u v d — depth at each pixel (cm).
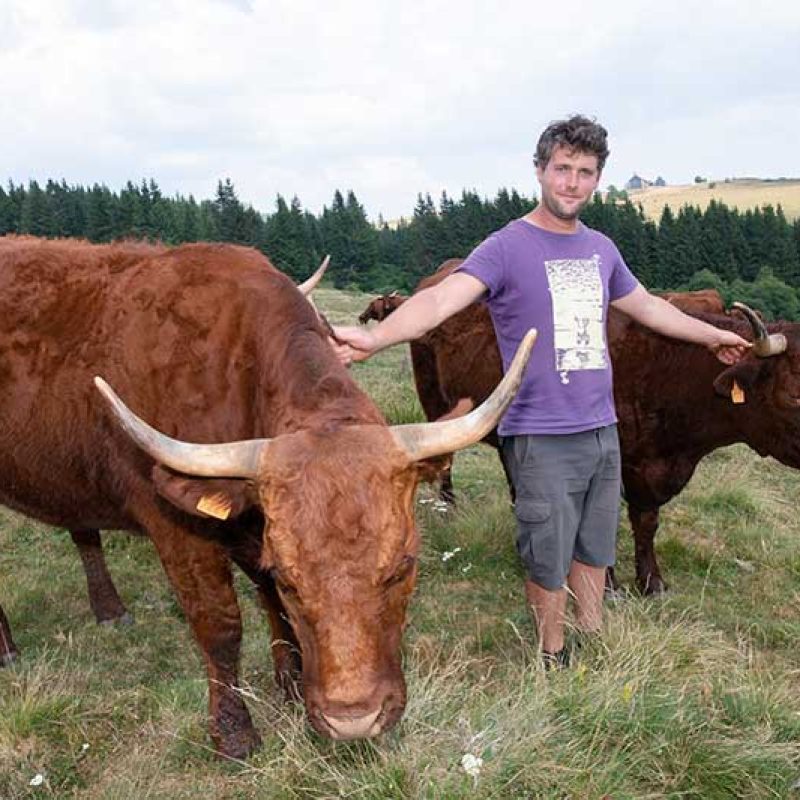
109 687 468
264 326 368
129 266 424
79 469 418
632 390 569
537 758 343
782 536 673
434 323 386
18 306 421
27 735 410
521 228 405
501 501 707
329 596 263
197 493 299
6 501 460
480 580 604
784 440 540
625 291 442
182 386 377
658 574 589
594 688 381
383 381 1224
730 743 363
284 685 442
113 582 600
